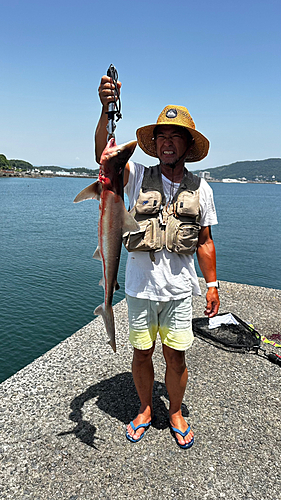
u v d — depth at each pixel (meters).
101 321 5.11
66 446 2.81
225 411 3.29
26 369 3.83
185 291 2.69
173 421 2.97
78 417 3.13
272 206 68.62
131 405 3.33
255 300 6.20
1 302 12.02
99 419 3.12
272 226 37.59
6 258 18.42
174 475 2.57
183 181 2.71
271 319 5.43
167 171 2.70
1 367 8.11
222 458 2.74
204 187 2.79
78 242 23.67
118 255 2.33
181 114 2.56
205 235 2.91
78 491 2.42
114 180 2.17
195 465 2.66
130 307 2.78
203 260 2.94
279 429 3.09
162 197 2.64
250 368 4.04
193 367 4.02
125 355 4.17
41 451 2.75
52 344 9.25
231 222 40.12
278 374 3.94
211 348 4.46
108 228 2.23
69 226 32.06
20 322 10.46
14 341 9.33
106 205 2.19
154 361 4.10
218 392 3.57
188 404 3.38
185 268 2.71
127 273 2.81
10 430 2.95
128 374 3.81
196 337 4.74
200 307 5.77
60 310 11.47
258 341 4.43
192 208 2.59
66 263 17.69
